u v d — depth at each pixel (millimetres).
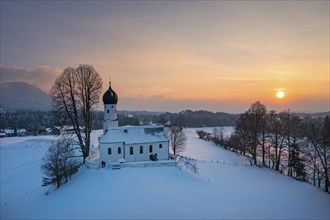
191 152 120500
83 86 67875
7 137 194125
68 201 46719
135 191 47656
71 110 67500
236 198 48406
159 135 69812
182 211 41406
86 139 68938
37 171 83438
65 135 82938
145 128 70062
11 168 91375
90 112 69875
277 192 54281
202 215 40656
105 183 51500
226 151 123812
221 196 48562
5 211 50094
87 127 68812
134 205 42938
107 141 64875
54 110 67500
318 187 63938
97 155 71688
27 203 51562
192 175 57938
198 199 46031
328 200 52531
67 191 51062
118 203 43656
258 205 46250
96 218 39875
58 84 66500
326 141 64438
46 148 127562
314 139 73500
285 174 77000
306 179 73125
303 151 77125
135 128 69375
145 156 67500
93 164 60500
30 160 102250
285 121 81438
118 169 58562
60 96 66812
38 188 61312
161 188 49188
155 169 58906
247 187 55531
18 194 63469
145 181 52031
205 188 51688
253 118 85500
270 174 69500
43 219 42438
